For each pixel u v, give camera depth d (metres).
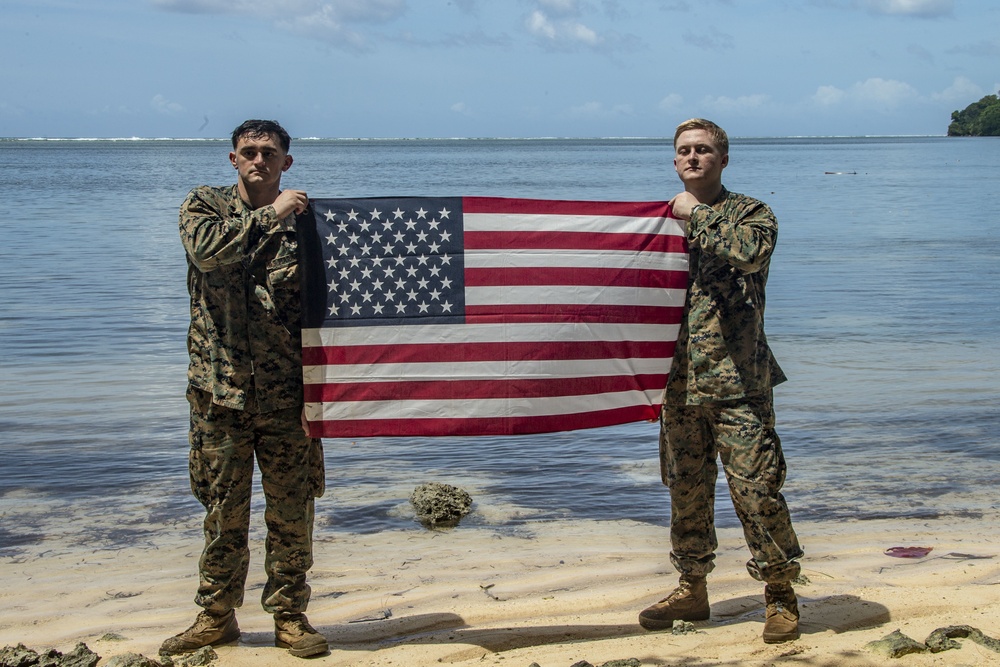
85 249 23.33
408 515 6.63
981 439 8.44
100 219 32.56
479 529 6.36
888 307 15.58
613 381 4.41
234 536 4.17
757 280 4.16
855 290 17.42
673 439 4.40
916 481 7.32
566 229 4.35
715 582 5.25
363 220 4.26
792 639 4.15
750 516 4.08
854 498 6.93
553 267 4.34
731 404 4.14
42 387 10.23
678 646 4.14
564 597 4.99
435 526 6.43
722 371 4.11
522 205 4.34
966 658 3.89
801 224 31.83
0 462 7.73
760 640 4.19
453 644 4.26
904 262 21.44
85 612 4.96
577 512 6.71
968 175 70.00
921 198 45.28
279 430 4.12
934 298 16.50
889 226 30.94
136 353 11.99
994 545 5.88
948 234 28.22
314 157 136.00
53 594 5.21
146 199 43.31
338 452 8.25
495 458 8.07
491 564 5.68
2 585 5.34
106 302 15.64
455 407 4.32
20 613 4.94
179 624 4.78
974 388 10.25
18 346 12.34
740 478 4.09
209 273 4.00
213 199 4.10
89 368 11.15
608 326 4.38
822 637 4.20
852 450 8.15
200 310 4.03
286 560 4.16
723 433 4.15
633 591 5.09
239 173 4.13
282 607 4.18
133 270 19.47
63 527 6.34
